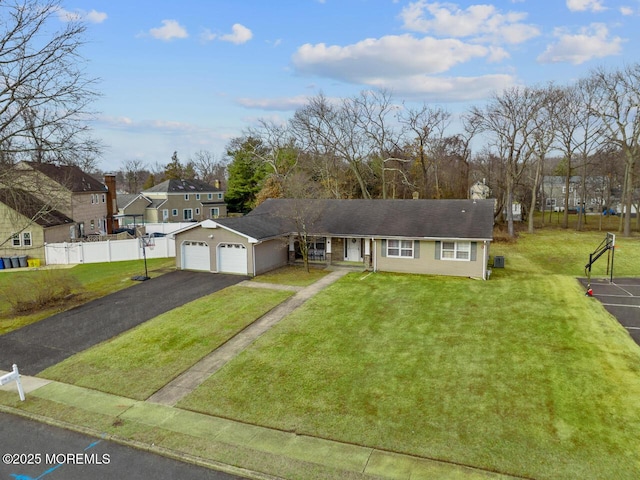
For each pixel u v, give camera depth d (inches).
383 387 428.1
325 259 1042.7
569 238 1529.3
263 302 718.5
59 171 1409.9
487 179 2018.9
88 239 1417.3
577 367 463.8
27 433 368.5
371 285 827.4
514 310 665.6
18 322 647.1
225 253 945.5
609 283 874.8
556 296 746.2
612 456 316.5
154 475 310.5
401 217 997.2
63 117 784.9
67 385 450.0
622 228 1739.7
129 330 603.5
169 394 426.6
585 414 372.8
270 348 529.7
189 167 3767.2
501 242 1469.0
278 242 1011.9
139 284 868.6
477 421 365.4
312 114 1739.7
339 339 554.3
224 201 2461.9
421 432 352.5
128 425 373.7
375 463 315.3
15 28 697.0
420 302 712.4
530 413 375.6
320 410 389.4
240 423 373.7
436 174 1755.7
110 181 1771.7
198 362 496.7
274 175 1895.9
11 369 489.7
